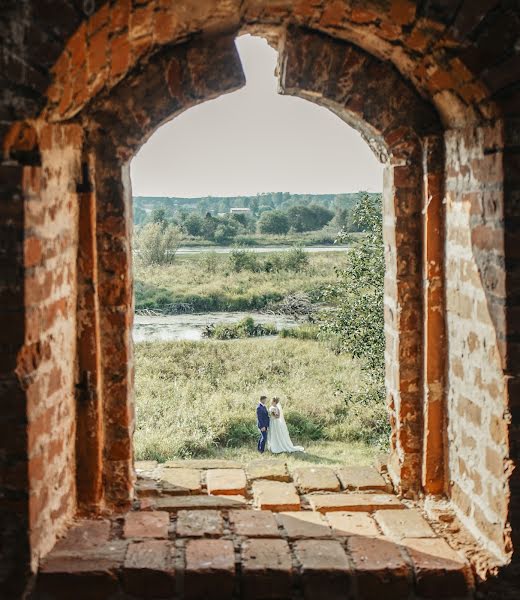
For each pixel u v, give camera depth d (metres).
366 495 4.38
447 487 4.17
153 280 43.38
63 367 3.69
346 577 3.46
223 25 3.88
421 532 3.83
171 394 15.05
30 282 3.09
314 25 3.94
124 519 3.97
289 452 11.56
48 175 3.32
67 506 3.81
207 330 25.75
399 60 3.86
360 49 4.05
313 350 19.69
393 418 4.47
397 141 4.15
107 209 4.01
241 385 16.03
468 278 3.71
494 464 3.45
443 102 3.81
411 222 4.22
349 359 18.16
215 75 4.05
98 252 4.02
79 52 3.04
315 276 45.69
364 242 10.20
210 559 3.51
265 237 90.25
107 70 3.56
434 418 4.20
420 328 4.27
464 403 3.84
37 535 3.32
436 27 3.20
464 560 3.54
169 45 3.93
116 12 3.04
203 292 36.66
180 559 3.51
